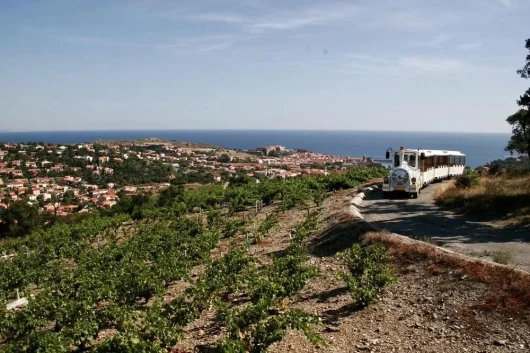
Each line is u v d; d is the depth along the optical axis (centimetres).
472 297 1059
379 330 1040
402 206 2580
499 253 1407
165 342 945
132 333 917
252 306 1002
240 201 3612
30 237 3712
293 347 1002
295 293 1323
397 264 1376
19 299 1836
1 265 2219
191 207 4328
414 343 952
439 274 1219
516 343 870
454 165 4531
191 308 1148
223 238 2581
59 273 1980
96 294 1388
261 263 1784
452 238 1709
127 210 5128
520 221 1933
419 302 1123
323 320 1147
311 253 1792
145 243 2431
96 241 3512
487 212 2181
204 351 1016
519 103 2580
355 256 1370
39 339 948
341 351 959
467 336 932
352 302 1237
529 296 975
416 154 3061
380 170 5100
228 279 1419
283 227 2553
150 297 1576
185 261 1845
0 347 1009
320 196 3083
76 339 1019
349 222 1922
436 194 2903
